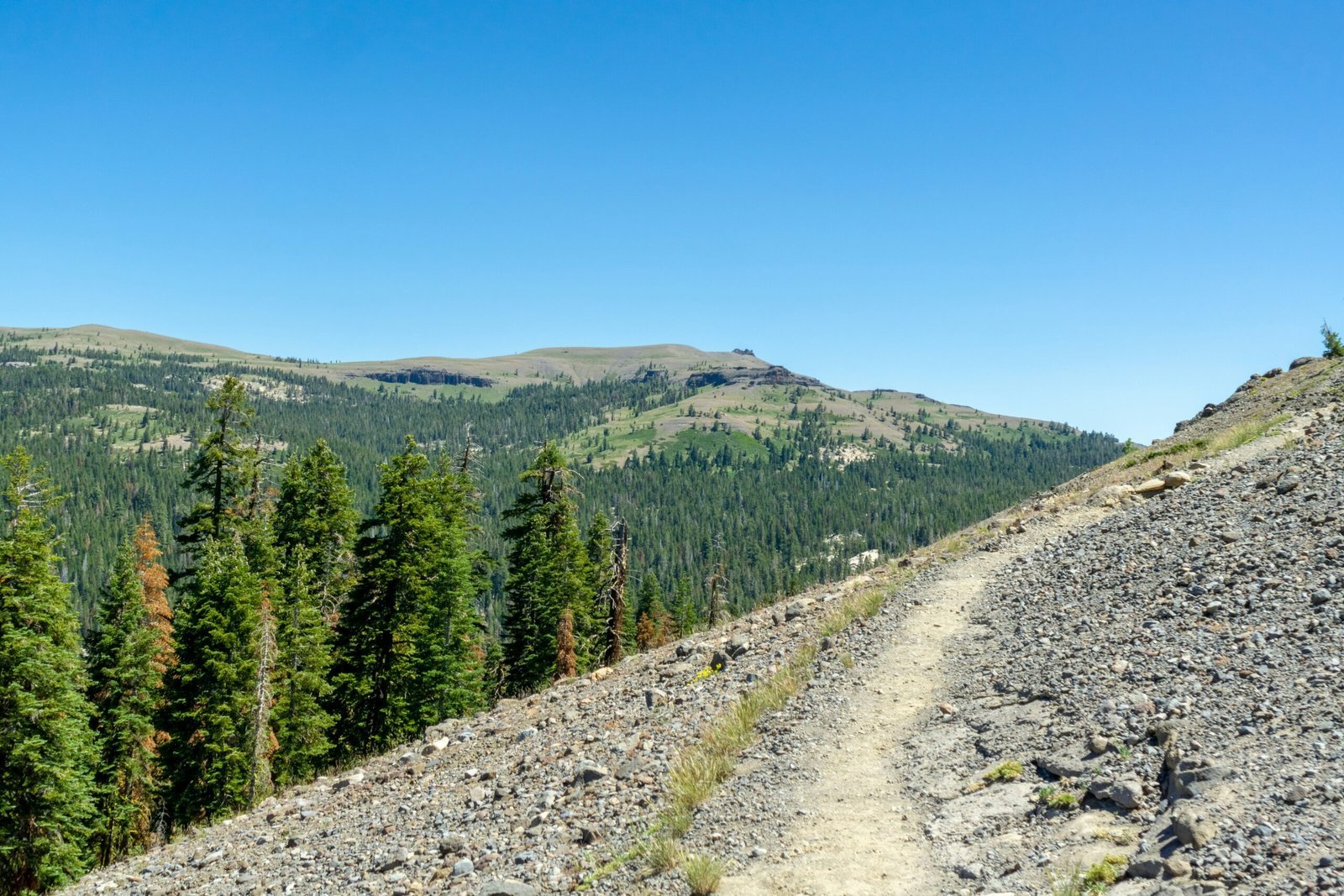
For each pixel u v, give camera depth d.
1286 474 15.04
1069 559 15.74
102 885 14.37
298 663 31.84
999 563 17.83
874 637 14.27
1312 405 25.14
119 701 31.34
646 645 71.44
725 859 8.07
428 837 11.84
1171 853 6.06
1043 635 11.97
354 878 11.15
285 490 39.19
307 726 31.47
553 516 45.25
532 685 43.41
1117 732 8.15
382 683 34.50
